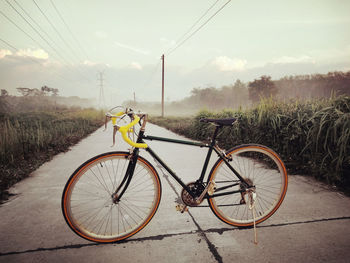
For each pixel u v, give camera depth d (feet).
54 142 18.66
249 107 17.65
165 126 45.75
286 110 13.29
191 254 4.72
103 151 17.37
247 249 4.86
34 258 4.58
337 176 8.52
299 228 5.65
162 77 96.89
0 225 5.95
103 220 6.19
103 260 4.53
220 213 5.74
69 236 5.43
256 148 5.70
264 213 5.98
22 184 9.45
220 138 19.69
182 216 6.45
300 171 10.45
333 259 4.47
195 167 12.15
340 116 8.90
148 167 5.26
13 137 15.31
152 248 4.94
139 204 7.29
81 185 9.14
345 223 5.85
